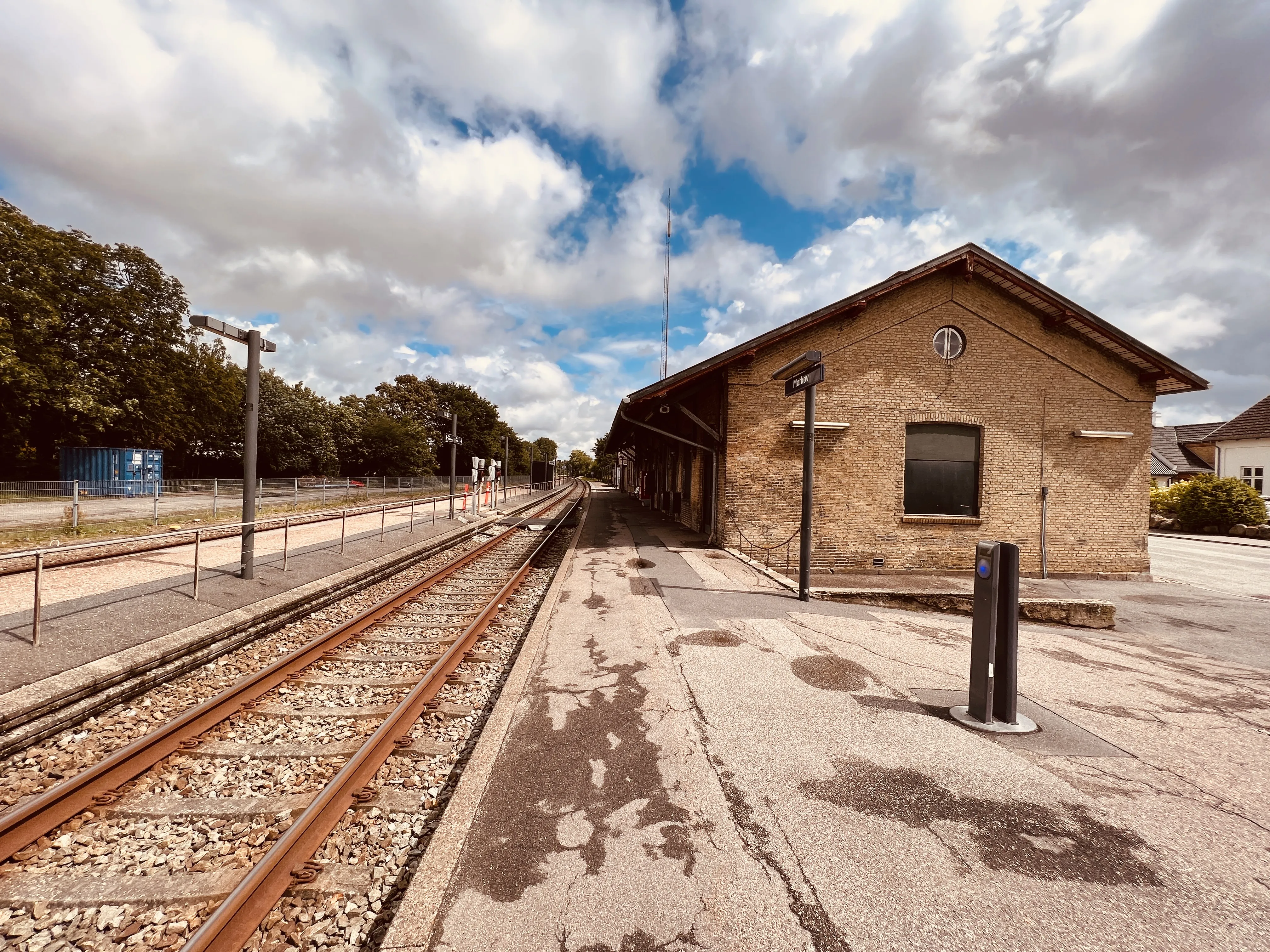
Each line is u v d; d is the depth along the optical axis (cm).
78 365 2541
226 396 3259
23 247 2278
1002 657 398
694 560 1070
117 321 2625
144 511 1561
